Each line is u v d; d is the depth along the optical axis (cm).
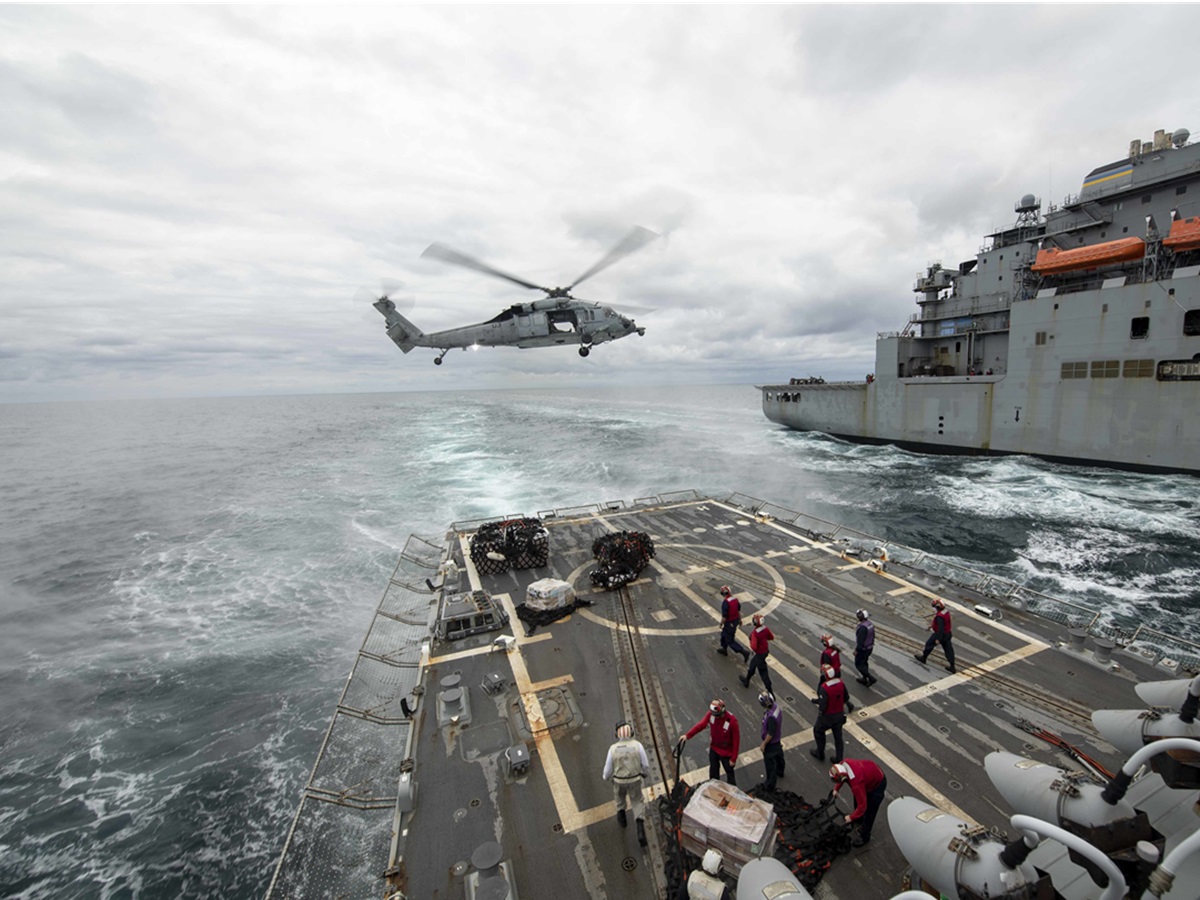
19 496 4669
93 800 1290
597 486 4128
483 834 791
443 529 3216
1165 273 3356
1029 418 4022
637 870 726
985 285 4516
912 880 623
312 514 3634
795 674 1167
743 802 696
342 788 1180
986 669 1162
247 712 1594
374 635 1554
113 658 1900
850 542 1978
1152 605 2055
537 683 1155
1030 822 399
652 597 1552
